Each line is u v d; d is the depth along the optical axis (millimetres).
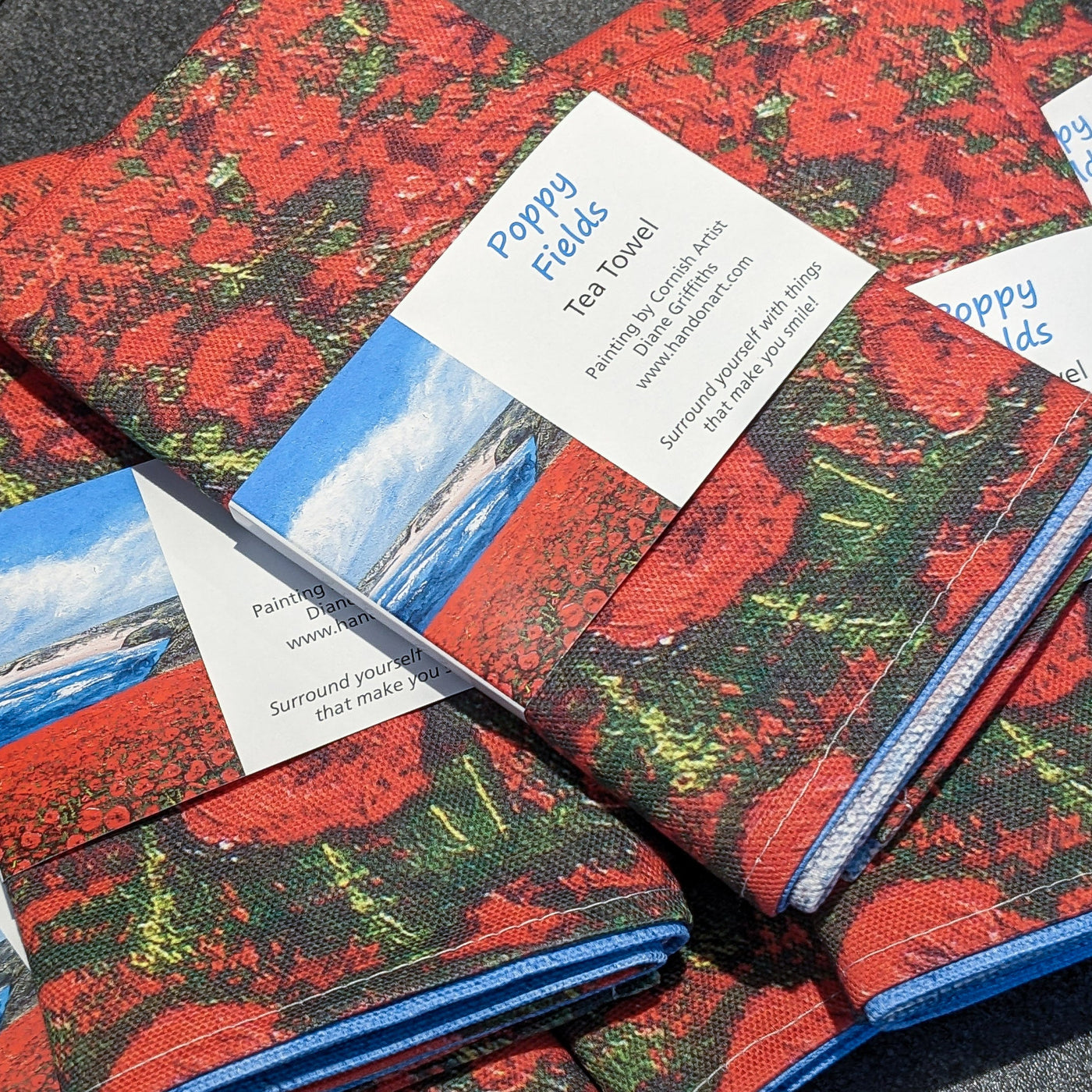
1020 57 468
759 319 379
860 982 356
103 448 413
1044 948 358
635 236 387
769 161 403
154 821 387
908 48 412
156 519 409
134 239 386
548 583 365
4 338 391
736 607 357
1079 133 460
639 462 369
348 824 382
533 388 377
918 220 401
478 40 403
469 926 366
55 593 404
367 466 375
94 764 391
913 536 356
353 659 398
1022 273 401
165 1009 363
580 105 396
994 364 369
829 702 346
